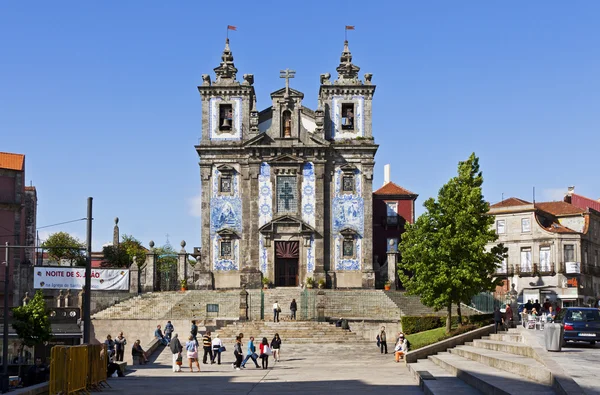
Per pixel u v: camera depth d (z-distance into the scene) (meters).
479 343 39.31
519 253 80.12
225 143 73.00
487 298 62.81
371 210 72.56
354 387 31.23
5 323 42.28
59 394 25.97
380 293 66.00
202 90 73.56
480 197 50.88
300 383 33.31
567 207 84.50
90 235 36.53
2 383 34.44
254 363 44.84
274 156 72.50
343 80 74.06
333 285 71.38
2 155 78.31
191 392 30.12
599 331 33.53
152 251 70.81
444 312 64.06
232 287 71.62
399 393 28.56
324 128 73.25
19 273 70.62
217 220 72.38
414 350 43.38
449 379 29.11
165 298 66.12
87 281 36.06
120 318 60.25
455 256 50.34
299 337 54.97
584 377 21.05
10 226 75.94
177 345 40.97
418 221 51.62
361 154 73.06
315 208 72.12
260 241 71.75
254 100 75.00
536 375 23.30
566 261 77.88
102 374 32.97
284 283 71.81
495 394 21.61
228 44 74.81
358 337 55.31
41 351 58.88
